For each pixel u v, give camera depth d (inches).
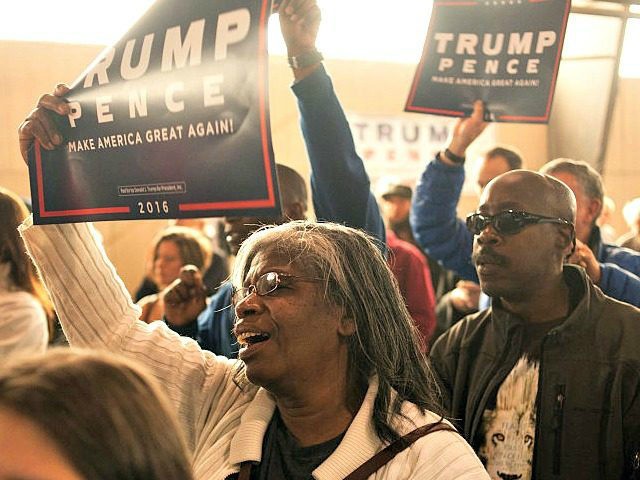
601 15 155.5
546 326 85.7
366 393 62.8
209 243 185.6
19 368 33.2
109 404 32.8
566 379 82.2
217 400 70.1
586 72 213.8
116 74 68.4
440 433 61.3
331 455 60.4
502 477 82.9
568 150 223.1
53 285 73.2
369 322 63.0
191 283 115.3
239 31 61.4
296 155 294.7
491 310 89.3
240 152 60.9
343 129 91.6
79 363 33.6
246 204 60.8
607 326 83.5
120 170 67.9
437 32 119.8
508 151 153.6
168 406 35.6
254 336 61.8
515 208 85.1
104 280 73.7
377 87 313.0
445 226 129.1
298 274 61.8
